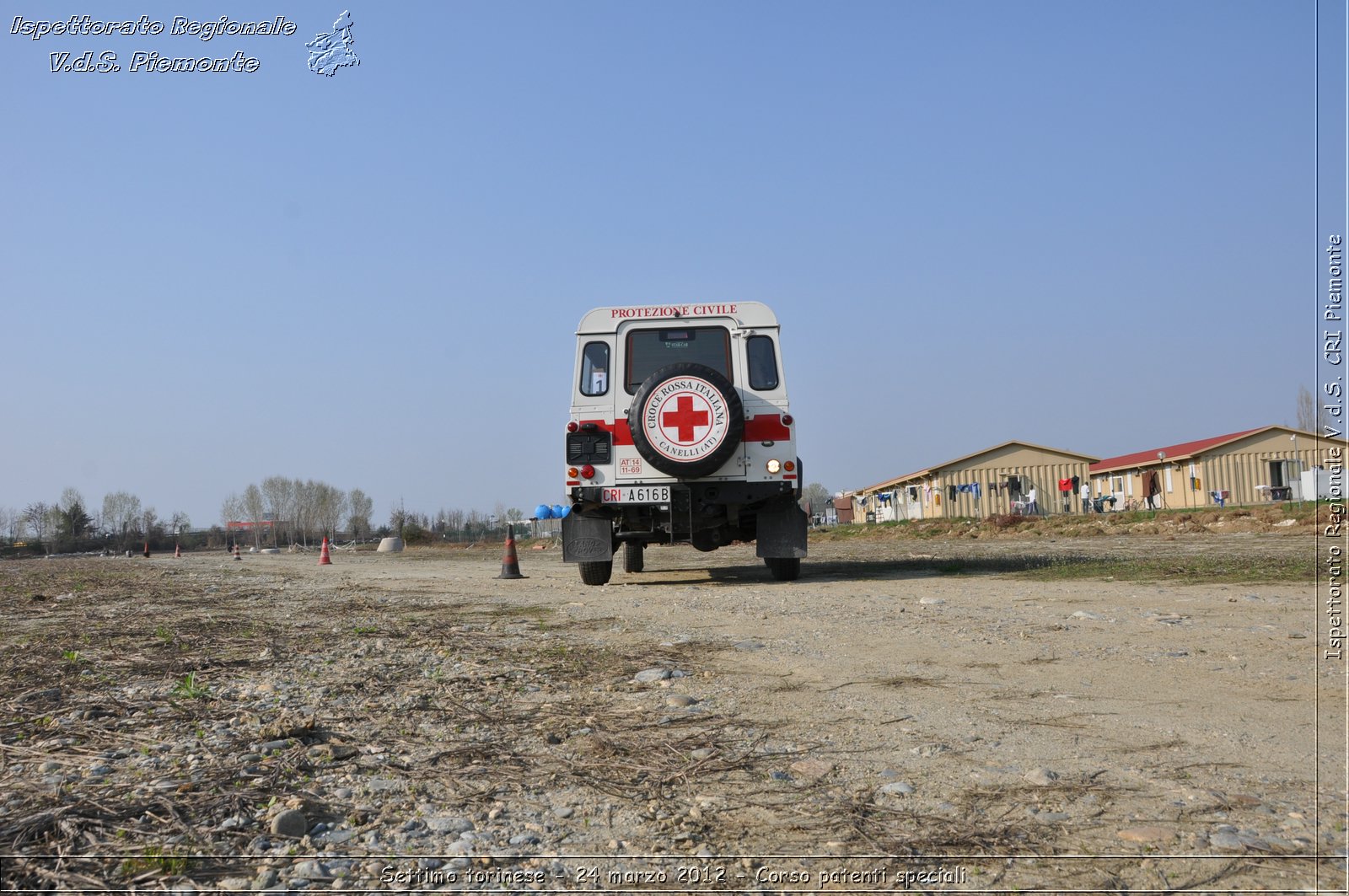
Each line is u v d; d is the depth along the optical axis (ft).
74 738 14.79
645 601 33.94
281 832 10.49
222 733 14.96
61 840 10.23
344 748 13.79
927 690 16.88
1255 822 10.09
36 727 15.62
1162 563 42.65
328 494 344.49
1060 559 49.24
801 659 20.42
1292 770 11.75
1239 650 19.75
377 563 88.43
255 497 343.46
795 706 15.96
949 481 182.50
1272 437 148.25
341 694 17.98
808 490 302.25
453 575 57.16
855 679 18.04
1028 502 176.04
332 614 33.50
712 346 40.60
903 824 10.37
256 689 18.72
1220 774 11.65
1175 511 110.52
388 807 11.41
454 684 18.61
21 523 305.94
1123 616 25.31
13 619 36.01
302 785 12.23
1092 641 21.40
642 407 38.75
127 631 29.84
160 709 16.92
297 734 14.71
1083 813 10.50
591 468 40.11
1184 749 12.71
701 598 34.22
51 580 66.90
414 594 41.32
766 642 22.90
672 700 16.47
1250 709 14.79
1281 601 27.78
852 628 24.81
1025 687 16.87
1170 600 28.86
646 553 80.38
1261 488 146.41
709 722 15.07
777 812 10.94
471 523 258.98
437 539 221.05
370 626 28.86
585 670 19.88
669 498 39.68
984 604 29.50
